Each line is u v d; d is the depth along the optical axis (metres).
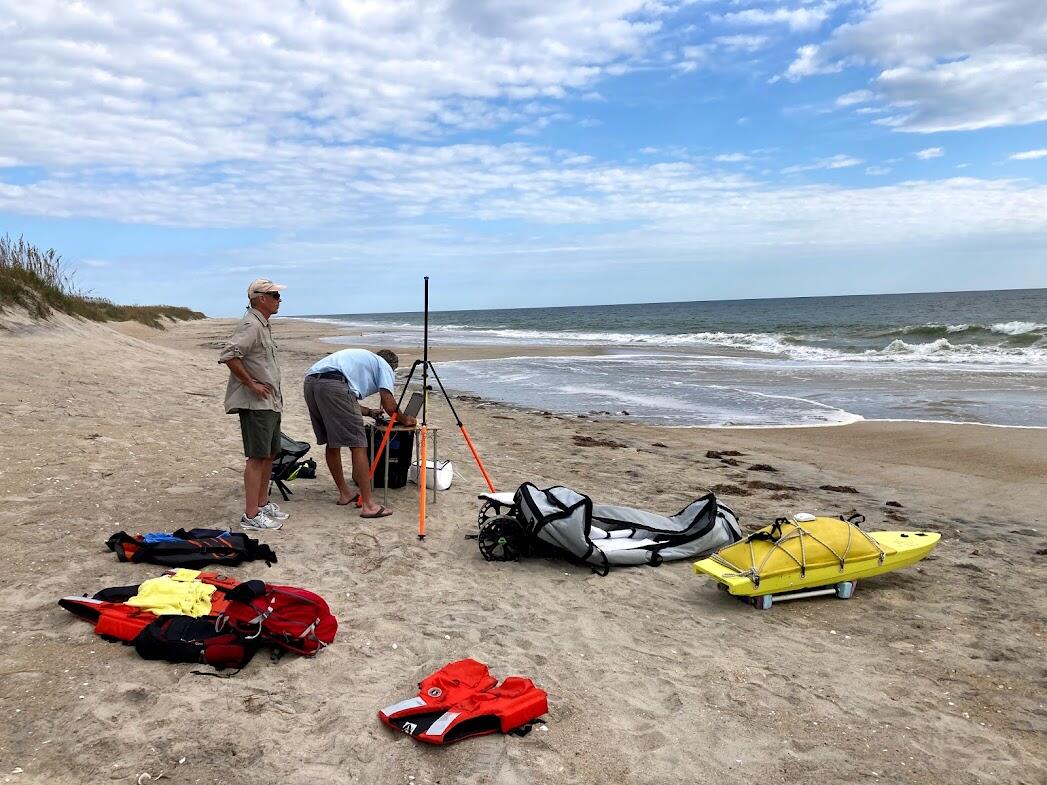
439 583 5.06
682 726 3.40
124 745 2.94
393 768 2.97
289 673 3.67
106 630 3.83
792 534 5.05
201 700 3.33
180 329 43.16
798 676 3.96
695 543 5.86
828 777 3.07
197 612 3.95
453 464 9.03
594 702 3.58
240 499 6.51
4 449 7.21
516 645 4.16
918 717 3.57
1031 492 8.16
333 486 7.46
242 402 5.61
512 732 3.27
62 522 5.49
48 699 3.22
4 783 2.65
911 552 5.33
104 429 8.59
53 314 15.07
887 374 18.70
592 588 5.16
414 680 3.68
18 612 4.03
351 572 5.12
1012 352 22.59
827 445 10.89
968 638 4.50
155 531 5.54
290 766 2.93
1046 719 3.61
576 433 11.81
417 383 19.31
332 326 67.75
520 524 5.61
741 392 16.56
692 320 64.44
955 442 10.67
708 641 4.37
